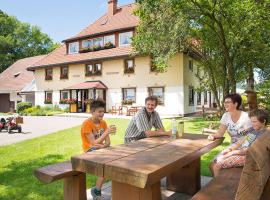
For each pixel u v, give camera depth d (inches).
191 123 632.4
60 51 1358.3
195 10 635.5
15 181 233.9
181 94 937.5
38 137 499.8
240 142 185.5
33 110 1202.6
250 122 194.7
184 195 199.6
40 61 1369.3
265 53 688.4
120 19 1202.0
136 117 207.2
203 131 230.8
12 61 2199.8
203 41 733.9
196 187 199.3
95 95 1143.0
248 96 504.7
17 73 1662.2
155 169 115.3
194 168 198.8
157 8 645.9
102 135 185.8
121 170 117.8
